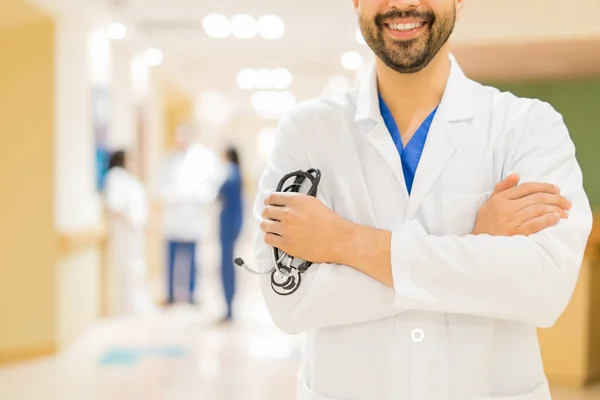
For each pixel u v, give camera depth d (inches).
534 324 46.5
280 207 49.9
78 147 233.6
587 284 176.9
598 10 156.6
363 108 52.5
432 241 46.3
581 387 176.4
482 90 54.1
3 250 211.6
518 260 45.0
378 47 48.9
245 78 502.6
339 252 47.8
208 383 178.9
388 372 48.2
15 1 192.2
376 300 47.3
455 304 45.4
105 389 173.0
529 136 50.7
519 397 47.4
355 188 51.8
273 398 166.2
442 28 48.1
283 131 56.2
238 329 248.4
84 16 230.8
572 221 46.7
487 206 47.9
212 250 496.4
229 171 259.8
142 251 279.4
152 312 282.8
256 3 269.3
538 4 159.3
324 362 50.2
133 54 334.0
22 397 165.8
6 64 212.8
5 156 213.0
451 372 47.7
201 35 332.2
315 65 434.3
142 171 374.0
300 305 48.9
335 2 265.6
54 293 211.3
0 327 210.7
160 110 419.5
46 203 213.5
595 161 255.6
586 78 247.8
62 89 219.1
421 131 51.9
